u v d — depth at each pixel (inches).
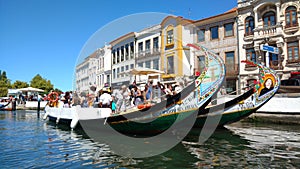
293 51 776.9
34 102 1056.2
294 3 768.3
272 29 795.4
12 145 286.4
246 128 428.8
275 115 494.0
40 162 213.9
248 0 856.9
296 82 573.0
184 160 218.2
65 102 515.5
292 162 211.6
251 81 840.3
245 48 861.2
